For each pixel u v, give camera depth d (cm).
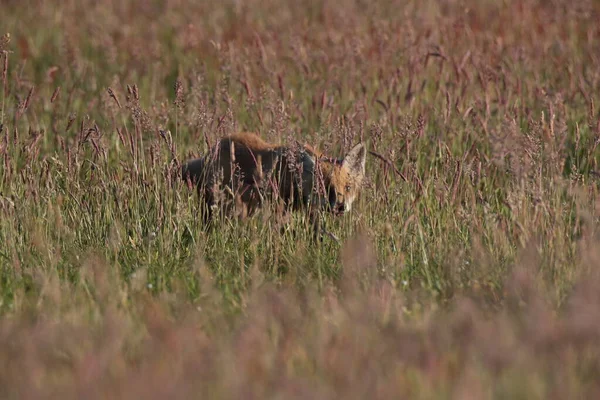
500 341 734
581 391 702
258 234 1212
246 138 1355
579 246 1056
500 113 1628
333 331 832
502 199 1363
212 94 1825
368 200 1266
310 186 1298
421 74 1828
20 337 791
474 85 1789
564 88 1797
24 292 1000
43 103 1861
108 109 1619
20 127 1712
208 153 1320
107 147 1443
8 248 1156
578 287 883
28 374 702
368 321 843
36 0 2741
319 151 1397
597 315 752
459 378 712
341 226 1240
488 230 1139
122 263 1167
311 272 1098
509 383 702
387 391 683
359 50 1836
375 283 984
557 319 881
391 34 2069
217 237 1215
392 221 1217
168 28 2486
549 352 749
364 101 1655
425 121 1606
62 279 1068
